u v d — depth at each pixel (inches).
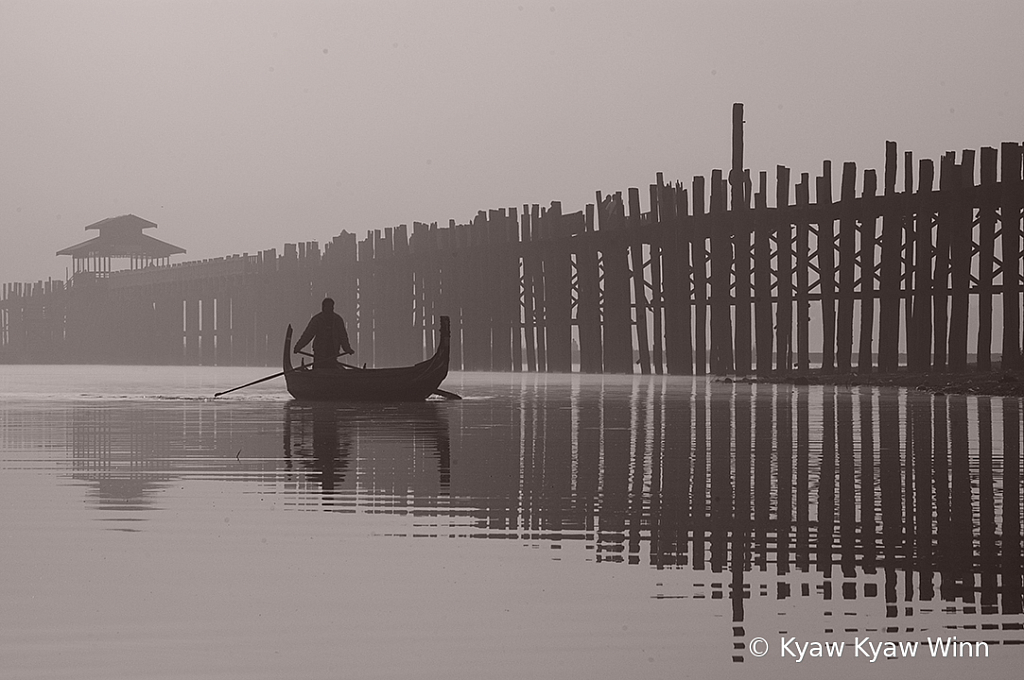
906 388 2316.7
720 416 1633.9
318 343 2308.1
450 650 468.4
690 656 461.7
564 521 745.6
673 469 1011.9
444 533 705.6
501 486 903.7
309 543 672.4
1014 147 2333.9
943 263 2452.0
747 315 2906.0
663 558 633.6
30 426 1529.3
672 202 3164.4
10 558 629.0
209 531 710.5
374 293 4699.8
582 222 3661.4
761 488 887.1
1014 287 2340.1
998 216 2380.7
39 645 473.1
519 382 2999.5
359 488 893.8
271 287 5428.2
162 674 438.9
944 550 653.3
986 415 1587.1
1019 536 693.9
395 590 561.6
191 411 1882.4
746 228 2891.2
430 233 4394.7
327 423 1583.4
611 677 438.6
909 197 2509.8
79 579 582.2
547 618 512.7
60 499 837.8
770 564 618.2
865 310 2605.8
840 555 640.4
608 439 1300.4
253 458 1112.8
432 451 1175.6
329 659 456.8
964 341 2420.0
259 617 513.7
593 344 3543.3
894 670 446.0
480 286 4065.0
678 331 3110.2
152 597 548.4
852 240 2645.2
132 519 753.6
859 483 915.4
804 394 2175.2
